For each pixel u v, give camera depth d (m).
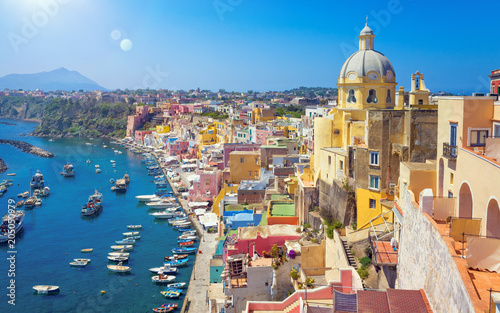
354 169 51.75
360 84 59.78
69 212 123.94
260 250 56.50
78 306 70.19
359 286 34.91
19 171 187.38
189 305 68.25
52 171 187.25
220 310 53.97
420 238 26.77
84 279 79.75
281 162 98.00
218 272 68.50
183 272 81.12
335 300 26.91
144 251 92.94
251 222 76.44
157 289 75.38
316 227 58.75
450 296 20.80
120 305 70.31
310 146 128.38
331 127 62.78
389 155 47.78
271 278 50.44
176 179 163.25
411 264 28.42
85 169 193.25
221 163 147.25
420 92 65.00
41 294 74.12
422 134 45.56
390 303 24.19
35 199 135.38
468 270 20.95
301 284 46.59
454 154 30.50
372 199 49.06
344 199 52.28
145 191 150.25
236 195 97.50
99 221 115.12
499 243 20.84
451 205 28.05
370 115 48.53
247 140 176.88
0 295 73.75
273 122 192.00
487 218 24.44
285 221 66.12
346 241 45.75
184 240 97.00
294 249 52.22
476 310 17.33
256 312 41.31
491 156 26.66
